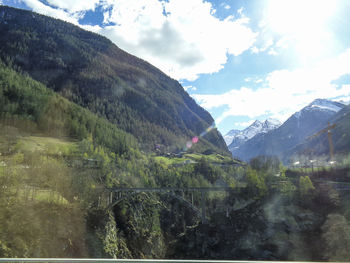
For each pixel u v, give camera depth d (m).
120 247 74.00
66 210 58.12
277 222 80.69
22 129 131.38
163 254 90.12
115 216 87.44
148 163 154.38
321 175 113.94
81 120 174.50
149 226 96.38
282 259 73.06
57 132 144.00
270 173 101.31
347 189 82.00
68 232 54.16
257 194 90.38
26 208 50.50
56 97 195.25
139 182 114.75
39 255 44.25
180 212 114.69
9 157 87.50
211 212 100.06
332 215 73.88
